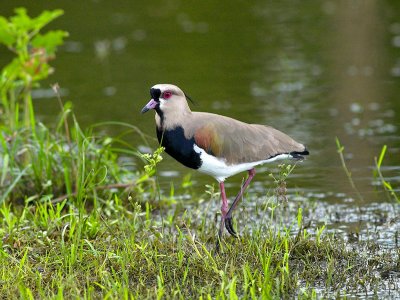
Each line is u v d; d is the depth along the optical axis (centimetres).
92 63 2219
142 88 1992
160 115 1075
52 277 952
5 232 1109
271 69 2138
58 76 2117
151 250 1018
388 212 1246
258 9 2756
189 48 2338
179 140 1065
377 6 2722
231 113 1786
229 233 1121
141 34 2464
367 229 1151
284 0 2875
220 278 945
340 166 1473
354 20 2567
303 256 1019
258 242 1040
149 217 1220
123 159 1567
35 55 1391
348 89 1955
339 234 1148
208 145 1056
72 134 1421
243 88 1983
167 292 921
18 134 1327
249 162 1077
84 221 1097
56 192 1318
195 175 1478
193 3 2831
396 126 1684
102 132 1694
